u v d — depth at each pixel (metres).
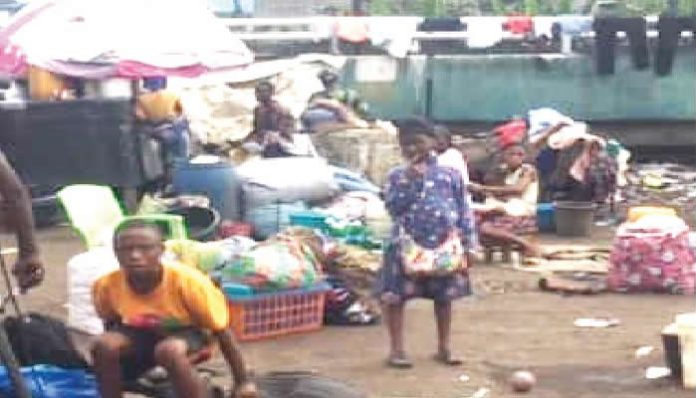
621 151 39.59
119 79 34.50
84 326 21.80
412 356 21.17
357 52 44.97
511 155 31.55
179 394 14.02
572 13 60.53
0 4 46.66
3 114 34.12
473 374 20.14
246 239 25.25
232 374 14.84
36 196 34.19
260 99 36.00
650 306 25.27
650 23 45.75
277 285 22.20
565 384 19.53
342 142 36.41
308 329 22.92
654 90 45.34
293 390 14.51
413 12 60.03
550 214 34.09
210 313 14.18
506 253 29.83
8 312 22.75
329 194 31.47
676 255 26.48
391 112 44.53
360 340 22.31
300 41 45.62
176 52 33.94
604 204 36.34
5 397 13.19
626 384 19.53
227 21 44.91
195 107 36.97
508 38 45.19
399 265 20.52
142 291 14.29
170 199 30.61
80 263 21.81
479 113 44.94
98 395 14.08
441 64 44.72
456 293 20.58
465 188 20.83
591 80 45.19
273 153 35.34
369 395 18.92
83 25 34.09
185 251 22.02
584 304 25.41
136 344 14.29
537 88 45.06
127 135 33.81
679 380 19.64
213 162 31.36
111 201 23.64
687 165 45.69
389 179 20.62
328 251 24.20
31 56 33.84
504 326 23.38
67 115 33.91
